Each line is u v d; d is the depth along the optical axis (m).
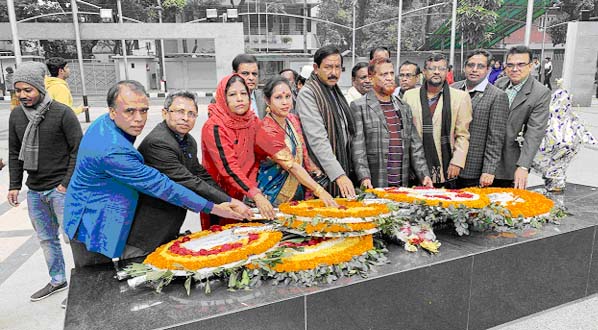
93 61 30.52
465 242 2.68
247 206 2.59
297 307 2.01
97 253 2.32
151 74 32.31
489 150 3.61
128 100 2.04
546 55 32.19
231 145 2.64
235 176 2.58
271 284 2.12
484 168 3.62
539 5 22.08
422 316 2.39
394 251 2.53
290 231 2.41
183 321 1.81
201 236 2.40
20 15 28.27
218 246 2.22
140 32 14.19
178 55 33.09
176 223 2.40
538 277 2.79
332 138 3.09
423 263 2.36
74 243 2.30
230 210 2.32
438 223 3.00
